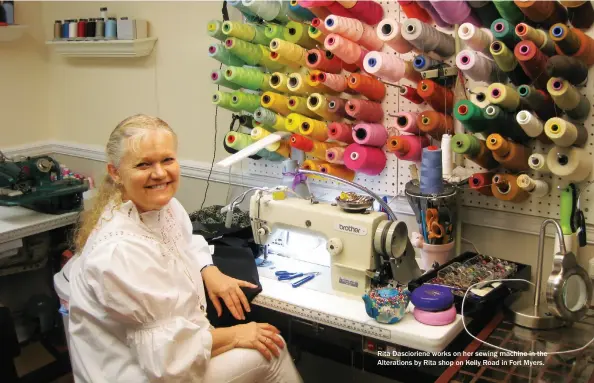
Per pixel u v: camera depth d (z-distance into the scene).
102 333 1.58
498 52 1.71
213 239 2.17
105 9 2.92
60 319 3.15
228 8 2.53
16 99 3.34
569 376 1.45
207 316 1.94
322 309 1.73
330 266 1.90
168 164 1.64
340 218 1.81
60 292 2.15
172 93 2.87
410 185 1.94
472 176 1.91
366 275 1.78
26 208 2.87
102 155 3.28
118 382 1.55
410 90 1.99
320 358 2.60
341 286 1.84
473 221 2.06
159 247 1.63
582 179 1.79
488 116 1.74
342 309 1.73
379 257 1.81
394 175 2.18
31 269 3.03
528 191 1.84
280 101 2.24
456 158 2.01
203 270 1.93
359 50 2.04
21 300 3.33
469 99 1.94
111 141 1.62
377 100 2.16
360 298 1.80
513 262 1.97
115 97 3.15
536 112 1.79
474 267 1.91
